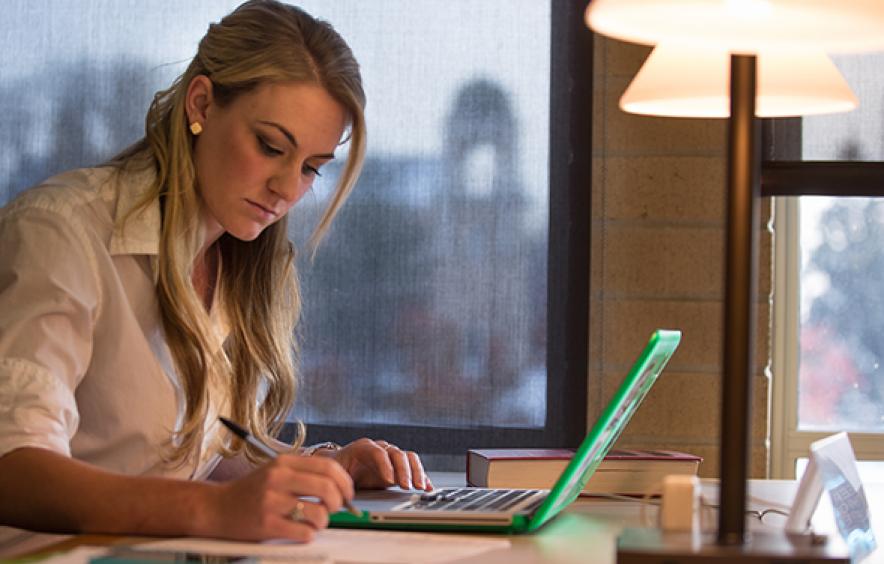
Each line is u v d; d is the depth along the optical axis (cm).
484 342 299
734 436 109
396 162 301
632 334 285
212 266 203
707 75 173
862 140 284
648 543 107
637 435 283
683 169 283
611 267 286
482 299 299
